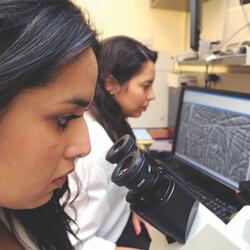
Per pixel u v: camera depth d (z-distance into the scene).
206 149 1.22
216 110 1.16
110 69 1.14
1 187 0.36
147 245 1.02
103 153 0.91
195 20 1.40
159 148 1.59
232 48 1.14
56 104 0.34
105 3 1.85
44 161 0.36
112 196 1.00
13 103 0.32
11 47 0.32
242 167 1.01
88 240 0.88
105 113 1.12
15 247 0.53
